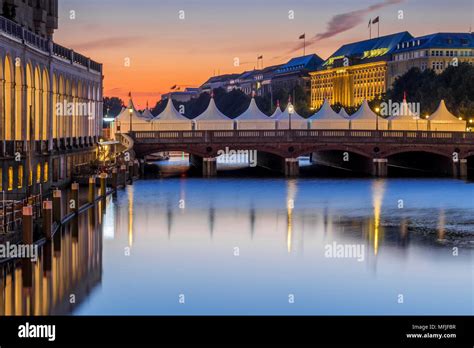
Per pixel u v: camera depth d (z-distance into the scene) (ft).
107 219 245.86
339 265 181.68
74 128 357.00
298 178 416.26
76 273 164.76
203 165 426.51
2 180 230.89
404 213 272.51
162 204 289.53
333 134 427.33
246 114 474.49
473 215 267.80
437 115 484.74
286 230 232.53
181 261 183.42
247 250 199.21
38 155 274.16
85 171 347.97
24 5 315.78
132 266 175.94
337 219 256.73
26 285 153.07
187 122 465.88
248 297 152.56
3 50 231.50
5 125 242.78
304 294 155.22
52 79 303.89
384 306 147.95
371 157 429.79
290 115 445.78
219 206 287.48
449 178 417.90
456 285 163.12
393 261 186.70
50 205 190.80
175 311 142.31
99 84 427.33
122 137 420.77
